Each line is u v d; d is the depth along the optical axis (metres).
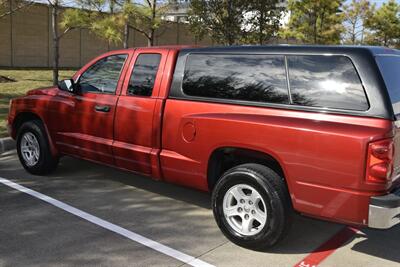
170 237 4.65
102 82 5.73
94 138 5.72
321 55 4.10
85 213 5.23
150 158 5.10
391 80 4.01
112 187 6.16
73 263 4.05
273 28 15.30
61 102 6.09
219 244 4.51
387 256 4.39
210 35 14.98
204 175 4.69
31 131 6.46
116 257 4.19
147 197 5.81
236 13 14.47
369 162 3.69
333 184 3.86
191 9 14.65
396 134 3.79
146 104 5.12
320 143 3.88
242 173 4.29
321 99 4.03
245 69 4.52
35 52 24.45
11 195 5.74
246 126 4.29
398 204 3.71
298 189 4.05
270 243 4.23
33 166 6.50
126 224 4.95
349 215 3.85
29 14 23.84
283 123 4.09
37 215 5.12
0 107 11.10
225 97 4.58
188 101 4.80
